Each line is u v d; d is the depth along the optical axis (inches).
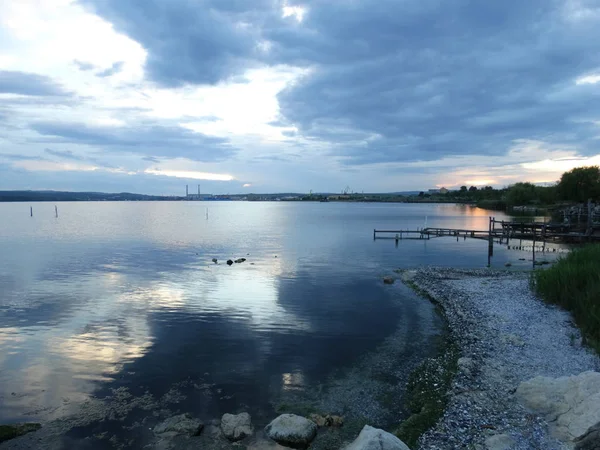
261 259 1593.3
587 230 1612.9
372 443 305.6
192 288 1055.0
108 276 1225.4
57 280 1160.8
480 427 370.3
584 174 3255.4
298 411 438.0
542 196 4997.5
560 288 750.5
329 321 762.2
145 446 374.9
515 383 458.3
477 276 1195.9
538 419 372.5
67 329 709.9
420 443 356.5
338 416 421.1
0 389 485.7
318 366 555.2
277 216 5654.5
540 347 564.4
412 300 930.7
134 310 836.0
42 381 507.2
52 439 384.8
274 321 760.3
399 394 474.6
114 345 631.8
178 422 406.0
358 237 2536.9
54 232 2785.4
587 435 324.2
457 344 615.5
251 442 380.8
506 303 807.7
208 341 650.2
